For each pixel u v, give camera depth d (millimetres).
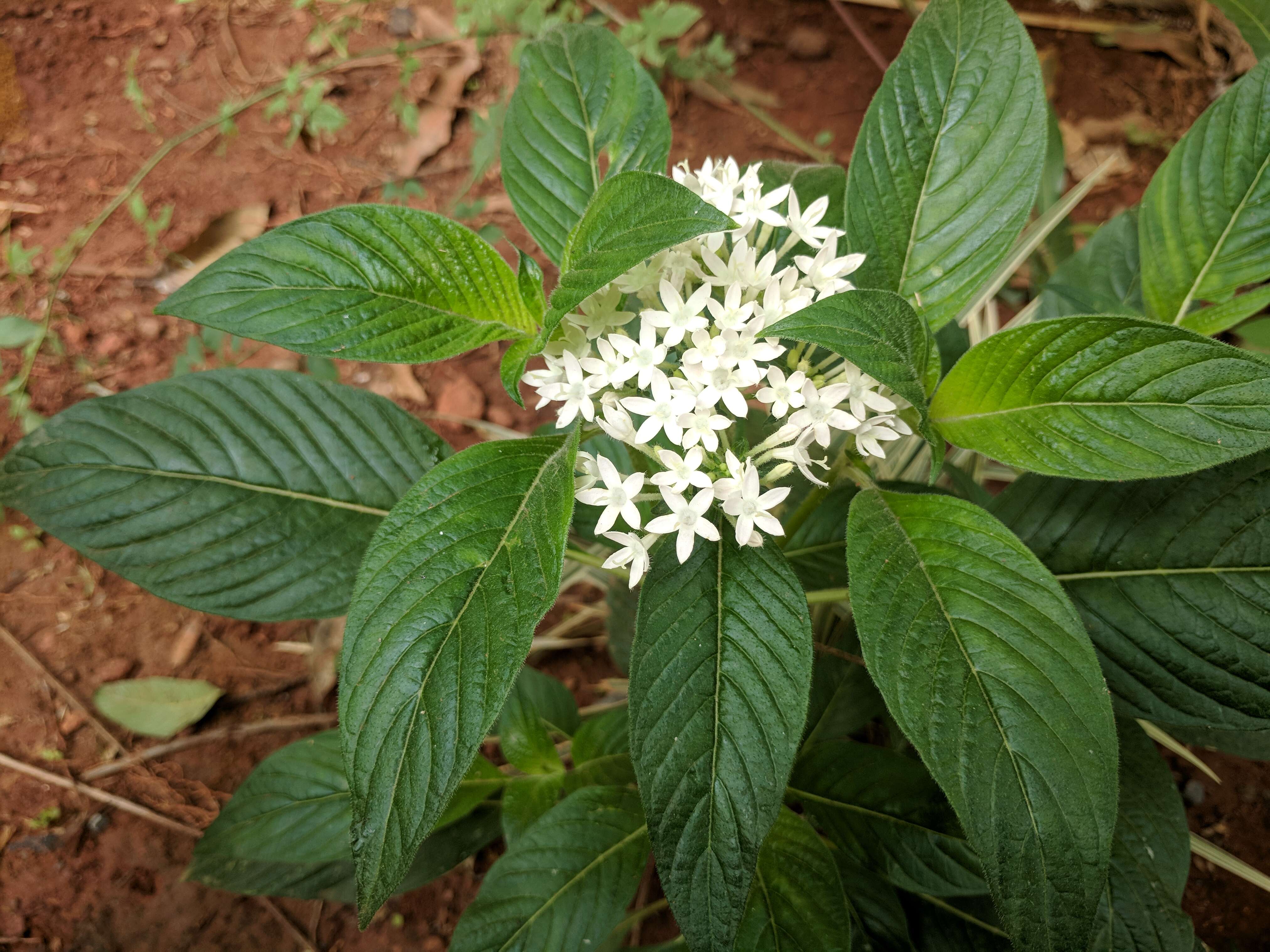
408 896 421
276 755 350
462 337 247
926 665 209
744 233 244
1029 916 194
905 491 286
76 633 468
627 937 405
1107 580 284
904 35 681
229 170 584
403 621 206
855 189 282
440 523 217
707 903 212
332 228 236
